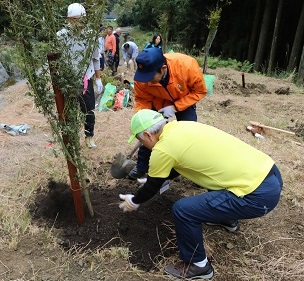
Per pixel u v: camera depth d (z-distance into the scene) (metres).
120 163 3.61
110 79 7.97
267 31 13.67
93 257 2.82
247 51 15.89
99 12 2.57
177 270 2.69
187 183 3.89
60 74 2.57
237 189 2.41
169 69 3.11
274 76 11.86
